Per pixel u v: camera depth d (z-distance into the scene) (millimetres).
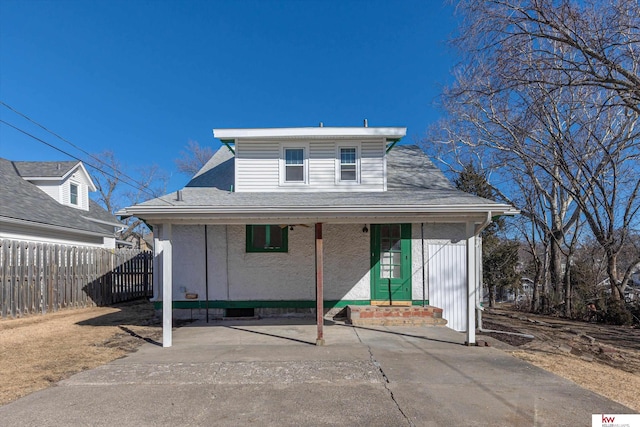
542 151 14961
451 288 9672
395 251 9750
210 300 9695
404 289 9672
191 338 7477
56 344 6980
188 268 9719
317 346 6730
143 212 6723
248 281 9750
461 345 6840
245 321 9320
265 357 6008
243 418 3844
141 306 12492
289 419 3814
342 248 9734
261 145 10227
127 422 3762
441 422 3723
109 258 13102
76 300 11555
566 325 10961
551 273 17188
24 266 9797
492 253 19266
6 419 3820
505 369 5422
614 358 6809
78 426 3674
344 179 10281
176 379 4996
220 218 6992
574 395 4438
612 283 14070
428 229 9758
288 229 9812
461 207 6926
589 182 13734
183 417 3871
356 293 9680
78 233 15117
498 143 16438
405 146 13977
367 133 9977
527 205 17875
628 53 9086
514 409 4027
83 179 18812
